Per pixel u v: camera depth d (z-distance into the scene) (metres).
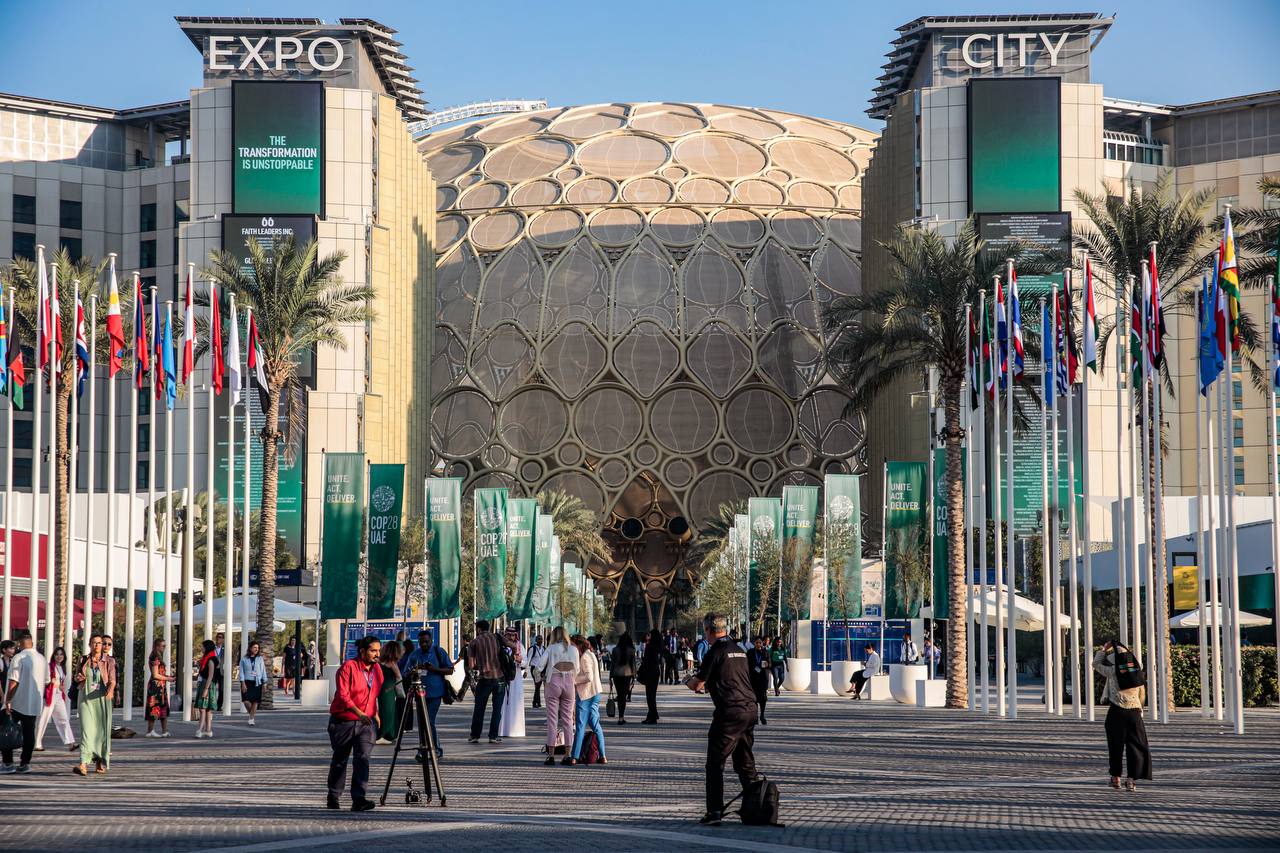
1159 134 107.25
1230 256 28.98
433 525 50.03
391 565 48.59
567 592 91.69
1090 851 11.70
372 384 85.38
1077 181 84.94
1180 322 96.62
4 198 108.31
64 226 110.00
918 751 23.56
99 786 17.66
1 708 19.86
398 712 16.92
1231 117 104.19
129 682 33.69
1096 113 85.31
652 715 32.44
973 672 39.78
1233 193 98.56
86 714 19.39
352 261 85.56
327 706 44.66
